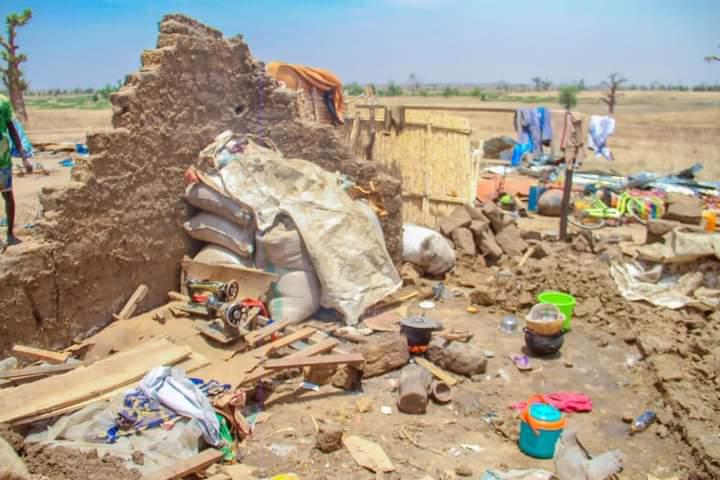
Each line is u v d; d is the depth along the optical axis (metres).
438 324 7.55
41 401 5.26
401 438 5.94
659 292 9.39
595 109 68.31
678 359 7.50
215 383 6.05
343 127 14.28
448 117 13.28
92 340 7.09
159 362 6.26
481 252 11.34
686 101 93.75
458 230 11.34
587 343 8.41
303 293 8.27
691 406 6.28
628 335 8.40
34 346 6.57
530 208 16.44
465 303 9.75
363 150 14.03
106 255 7.48
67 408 5.28
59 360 6.27
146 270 8.17
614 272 9.95
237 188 8.48
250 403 6.40
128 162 7.69
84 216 7.14
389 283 8.87
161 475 4.62
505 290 9.76
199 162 8.67
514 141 23.73
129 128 7.68
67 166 17.02
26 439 4.96
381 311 9.02
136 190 7.87
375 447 5.66
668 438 6.11
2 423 4.82
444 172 13.41
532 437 5.67
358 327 8.29
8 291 6.23
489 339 8.41
